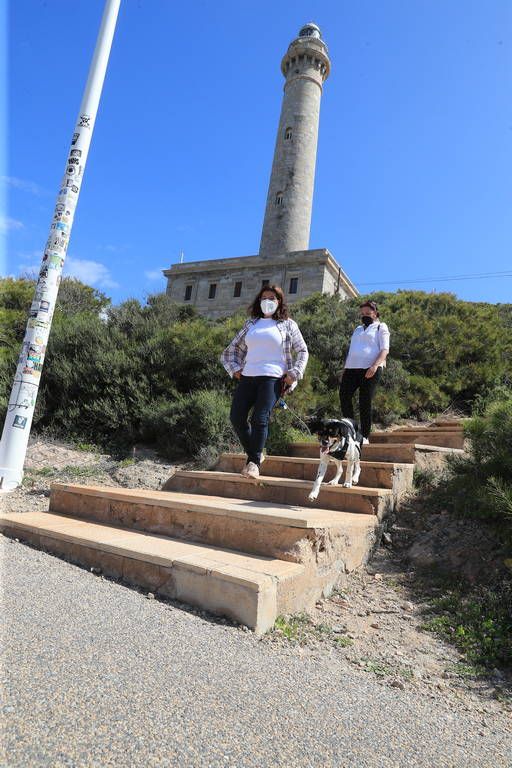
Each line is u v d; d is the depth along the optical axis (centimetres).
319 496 482
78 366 861
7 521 421
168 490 577
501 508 414
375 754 180
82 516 467
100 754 150
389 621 339
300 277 3841
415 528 477
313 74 4266
